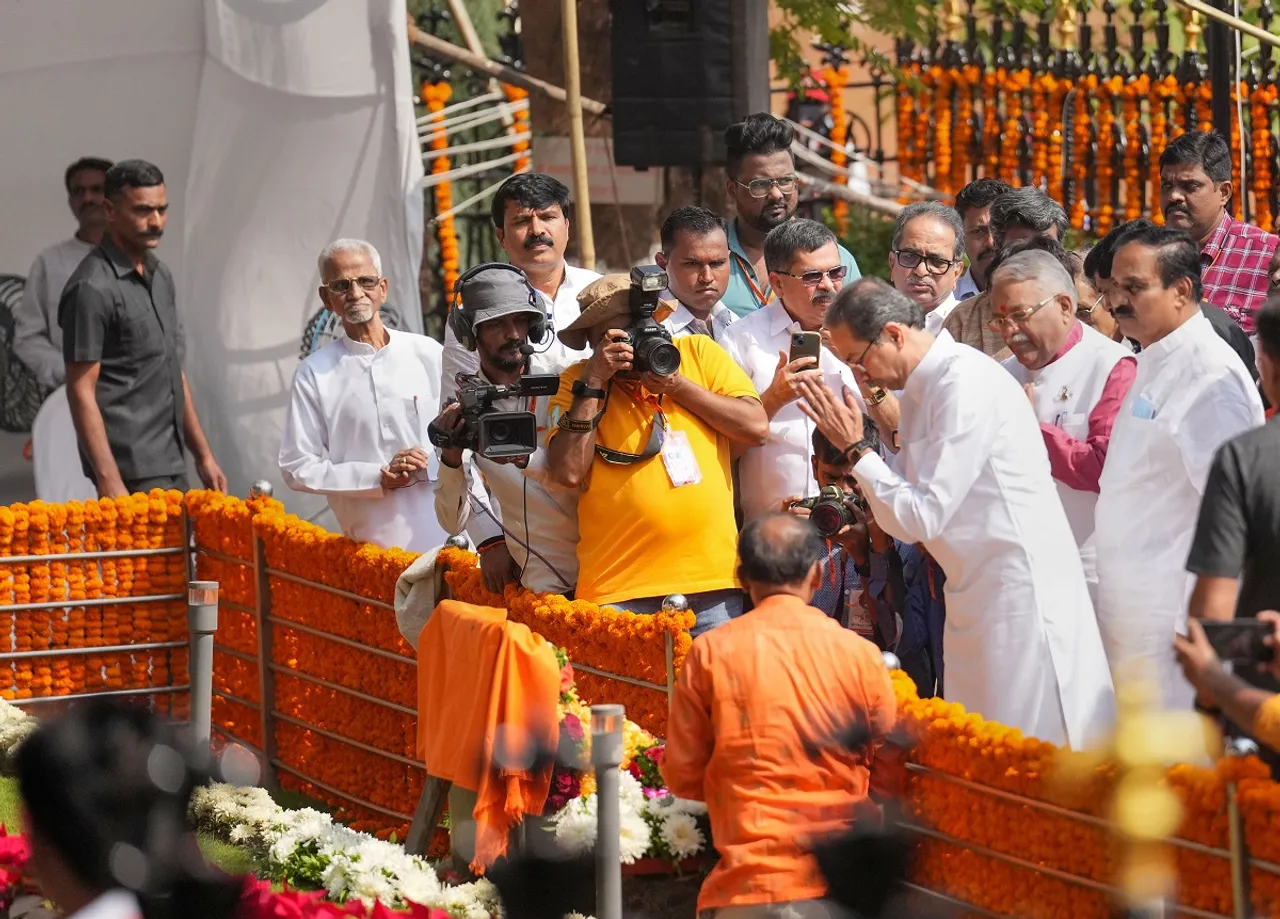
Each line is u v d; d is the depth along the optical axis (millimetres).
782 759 10812
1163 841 9875
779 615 11078
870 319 12461
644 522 13688
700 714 11117
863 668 10984
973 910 11055
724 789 10961
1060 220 17797
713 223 15984
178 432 21484
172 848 7055
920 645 14070
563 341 14008
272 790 18031
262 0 23125
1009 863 10773
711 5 20531
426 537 17781
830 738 10859
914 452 12617
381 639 16438
